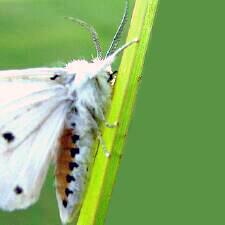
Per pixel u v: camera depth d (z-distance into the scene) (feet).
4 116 0.43
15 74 0.43
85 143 0.43
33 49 0.52
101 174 0.40
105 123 0.40
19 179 0.43
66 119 0.43
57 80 0.43
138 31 0.39
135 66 0.40
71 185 0.43
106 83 0.43
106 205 0.40
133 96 0.40
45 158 0.43
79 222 0.40
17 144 0.43
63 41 0.52
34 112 0.43
